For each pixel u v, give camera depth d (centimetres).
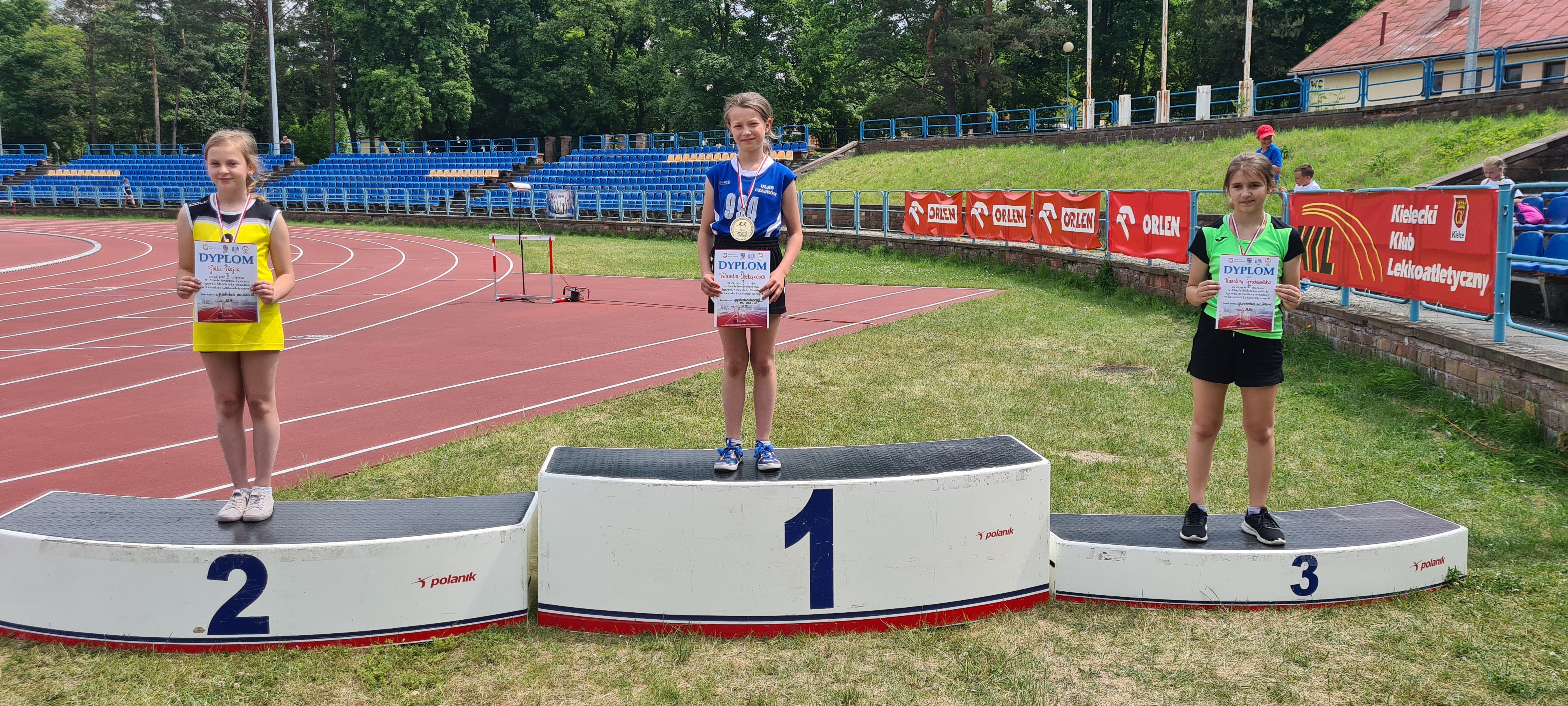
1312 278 1034
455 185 4294
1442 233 783
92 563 394
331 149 6975
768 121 424
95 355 1163
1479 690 352
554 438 705
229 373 429
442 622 408
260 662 385
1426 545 437
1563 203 968
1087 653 389
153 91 6506
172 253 3003
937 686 364
